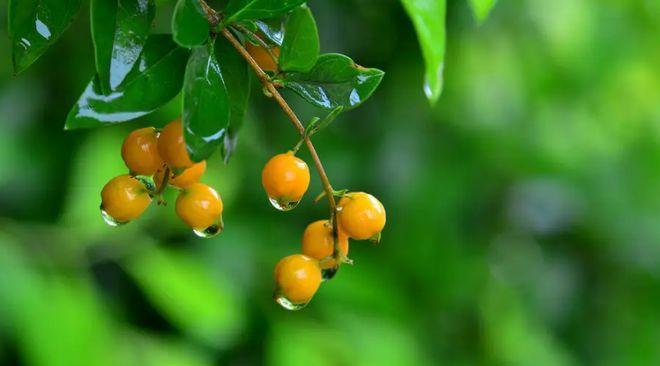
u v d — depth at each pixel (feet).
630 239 3.51
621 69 3.48
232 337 2.61
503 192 3.25
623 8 3.43
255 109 2.77
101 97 1.52
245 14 1.52
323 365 2.61
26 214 2.50
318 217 2.84
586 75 3.37
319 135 2.85
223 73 1.54
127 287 2.66
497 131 3.18
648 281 3.52
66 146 2.55
